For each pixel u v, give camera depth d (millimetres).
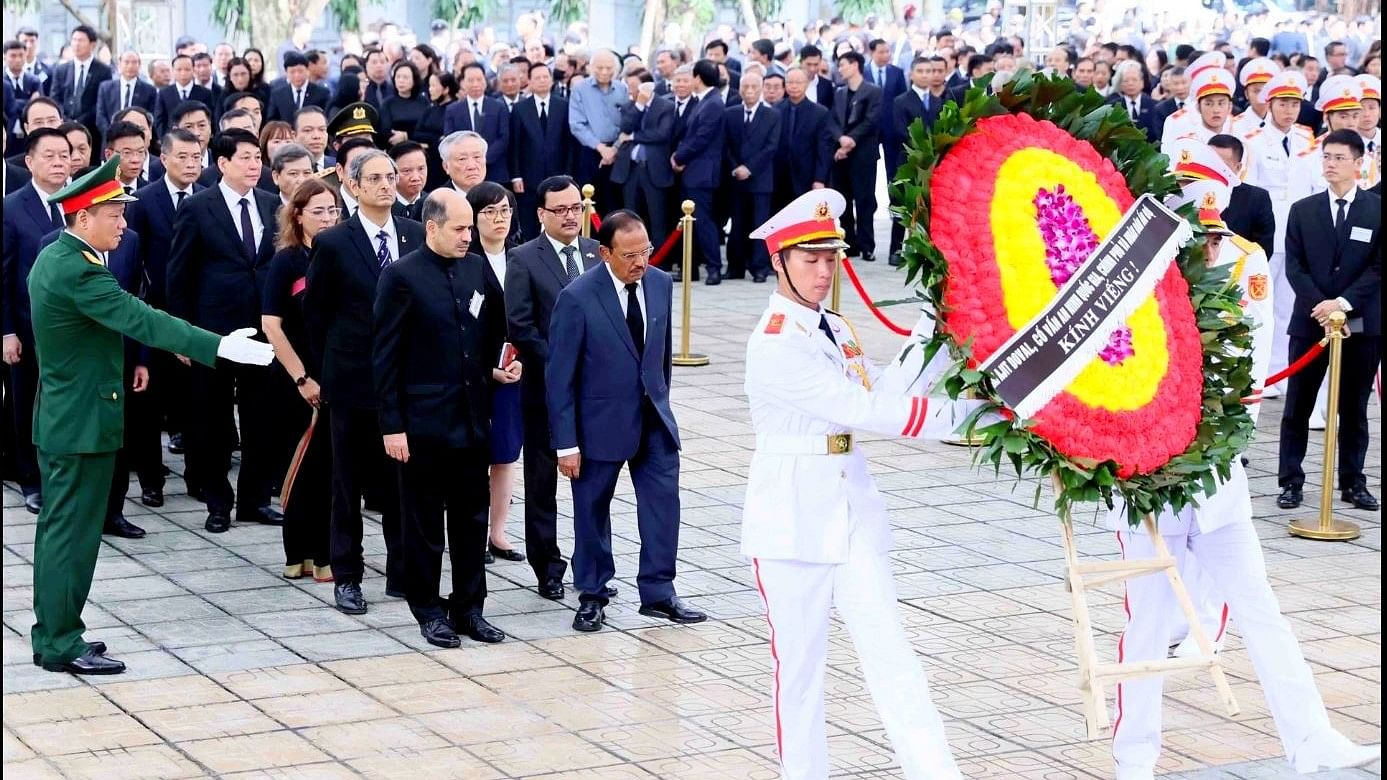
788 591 6004
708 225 18484
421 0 35281
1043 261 5777
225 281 9688
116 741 6668
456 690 7289
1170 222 5934
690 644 7902
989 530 9805
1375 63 20328
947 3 39406
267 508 9984
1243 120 13992
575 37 25250
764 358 5926
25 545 9383
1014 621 8234
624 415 8008
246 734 6762
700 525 9859
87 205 7160
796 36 29531
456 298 7750
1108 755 6656
